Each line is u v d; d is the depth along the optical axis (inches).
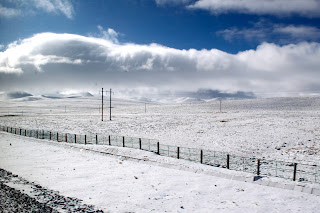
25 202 422.9
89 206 409.4
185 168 629.9
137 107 4940.9
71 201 430.6
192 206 408.2
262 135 1309.1
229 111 3240.7
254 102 4478.3
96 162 719.1
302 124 1621.6
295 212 380.8
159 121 2160.4
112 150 874.8
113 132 1593.3
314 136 1211.2
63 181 543.2
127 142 1167.6
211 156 844.0
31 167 663.1
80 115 3235.7
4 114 3786.9
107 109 4781.0
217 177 561.9
